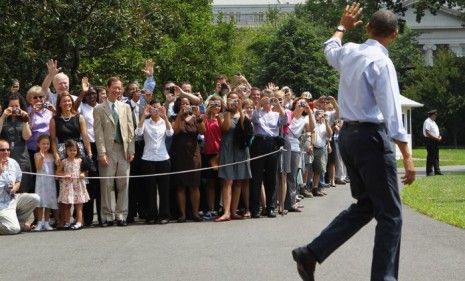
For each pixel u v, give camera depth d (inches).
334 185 905.5
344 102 282.2
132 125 559.5
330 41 297.6
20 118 541.0
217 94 638.5
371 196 278.5
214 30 2016.5
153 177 562.6
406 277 335.0
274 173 583.2
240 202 598.5
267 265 370.0
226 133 570.6
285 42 2108.8
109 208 552.7
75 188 537.3
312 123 719.1
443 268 354.3
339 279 332.5
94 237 486.9
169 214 567.2
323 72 2101.4
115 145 553.6
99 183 556.4
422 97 2684.5
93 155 564.4
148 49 1210.6
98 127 552.1
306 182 752.3
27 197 526.3
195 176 569.9
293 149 615.8
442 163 1587.1
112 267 374.9
